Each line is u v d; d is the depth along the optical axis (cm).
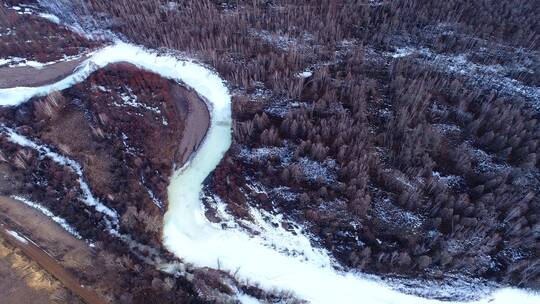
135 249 5578
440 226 5450
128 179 6131
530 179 5916
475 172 6022
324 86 7056
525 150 6034
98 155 6391
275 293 5250
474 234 5300
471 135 6431
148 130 6719
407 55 7612
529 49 7662
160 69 7650
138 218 5772
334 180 5922
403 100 6650
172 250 5616
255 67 7231
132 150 6481
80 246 5578
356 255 5238
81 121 6800
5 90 7269
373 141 6259
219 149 6562
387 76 7288
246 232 5703
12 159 6388
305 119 6488
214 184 6084
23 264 5362
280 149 6316
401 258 5134
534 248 5297
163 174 6272
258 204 5856
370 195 5762
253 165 6206
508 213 5444
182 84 7438
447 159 6141
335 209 5672
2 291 5106
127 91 7162
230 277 5375
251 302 5228
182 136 6738
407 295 5138
